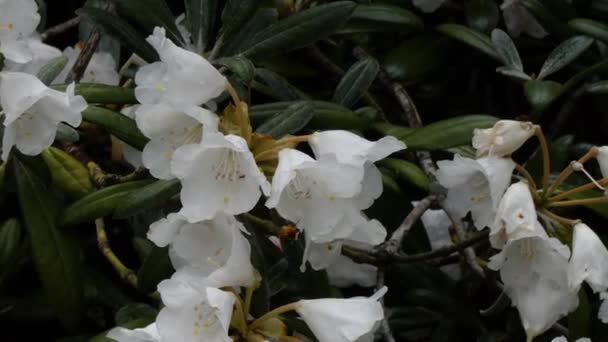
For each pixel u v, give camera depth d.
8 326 1.00
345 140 0.84
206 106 0.93
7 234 0.94
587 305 0.94
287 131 0.90
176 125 0.86
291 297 0.93
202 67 0.85
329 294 0.93
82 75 0.98
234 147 0.81
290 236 0.89
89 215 0.91
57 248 0.92
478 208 0.89
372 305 0.83
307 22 0.93
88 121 0.91
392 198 1.00
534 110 0.99
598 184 0.88
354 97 0.99
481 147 0.88
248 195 0.83
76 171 0.95
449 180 0.89
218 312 0.80
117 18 0.94
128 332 0.81
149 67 0.87
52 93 0.86
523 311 0.88
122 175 0.98
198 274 0.84
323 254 0.87
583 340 0.87
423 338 1.02
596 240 0.87
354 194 0.83
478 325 1.01
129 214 0.88
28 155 0.91
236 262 0.82
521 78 1.00
